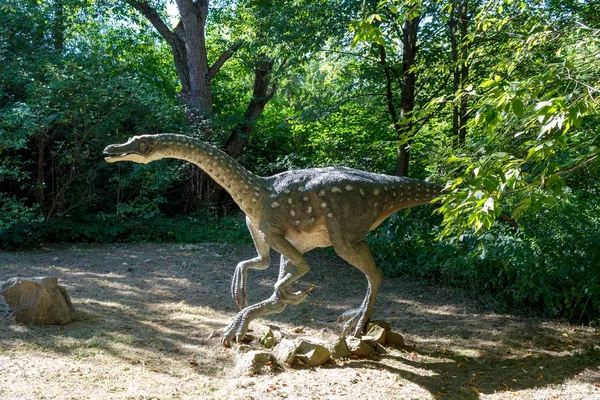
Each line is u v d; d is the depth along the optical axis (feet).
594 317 20.27
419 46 32.45
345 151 38.86
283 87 57.67
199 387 12.94
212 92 56.13
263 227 16.43
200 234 38.99
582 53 13.48
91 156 38.24
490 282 23.95
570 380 14.44
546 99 9.51
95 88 34.83
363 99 38.65
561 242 20.99
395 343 17.37
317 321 20.39
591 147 9.18
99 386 12.45
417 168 37.29
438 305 23.15
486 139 11.03
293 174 16.63
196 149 16.01
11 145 32.27
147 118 40.73
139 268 28.86
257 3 43.45
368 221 16.28
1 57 35.22
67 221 37.27
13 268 27.35
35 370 13.16
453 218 11.01
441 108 28.12
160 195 40.83
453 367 15.51
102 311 19.83
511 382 14.37
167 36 49.47
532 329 19.60
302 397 12.35
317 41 31.99
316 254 33.27
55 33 43.24
